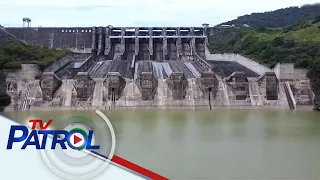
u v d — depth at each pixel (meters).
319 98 104.88
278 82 108.62
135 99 104.56
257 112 99.88
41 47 136.75
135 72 120.69
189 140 70.19
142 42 162.25
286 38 136.12
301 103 105.88
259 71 116.62
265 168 55.66
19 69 104.19
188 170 54.41
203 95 106.19
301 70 109.00
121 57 152.38
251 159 59.94
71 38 157.00
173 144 67.31
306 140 71.06
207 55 154.50
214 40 162.12
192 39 159.88
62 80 105.94
